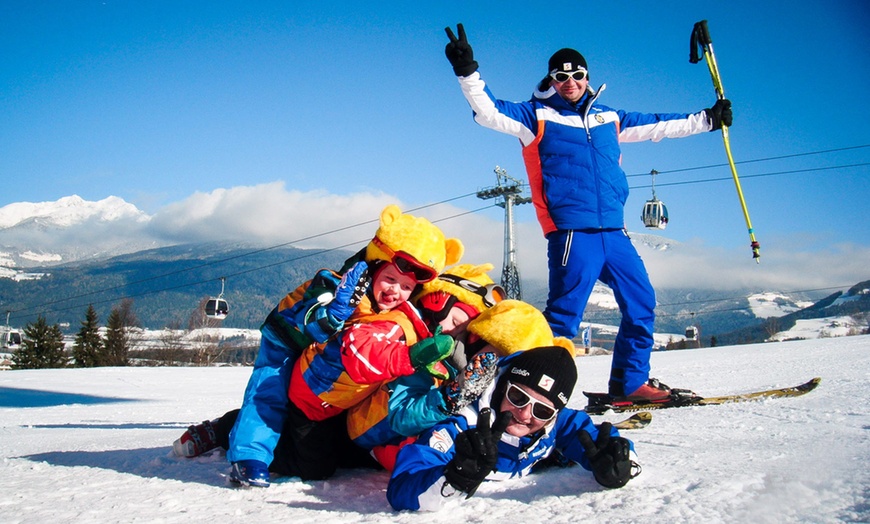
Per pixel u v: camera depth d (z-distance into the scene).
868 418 3.55
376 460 2.88
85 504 2.38
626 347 4.67
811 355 9.56
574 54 4.42
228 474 2.93
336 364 2.59
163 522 2.12
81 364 59.38
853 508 1.86
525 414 2.33
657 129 4.75
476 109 4.30
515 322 2.53
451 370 2.64
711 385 6.23
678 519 1.86
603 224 4.44
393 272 2.76
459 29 4.23
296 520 2.11
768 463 2.49
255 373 2.83
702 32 4.98
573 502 2.14
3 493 2.59
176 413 7.36
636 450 2.99
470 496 2.08
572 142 4.41
